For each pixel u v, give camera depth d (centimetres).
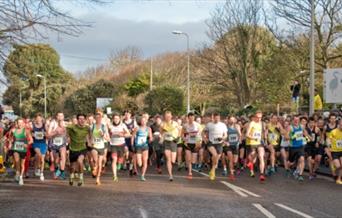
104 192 1245
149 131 1526
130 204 1058
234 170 1748
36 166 1619
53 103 6744
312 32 2123
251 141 1561
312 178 1591
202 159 1823
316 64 2947
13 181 1484
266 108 3675
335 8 2755
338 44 2948
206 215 930
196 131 1650
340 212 973
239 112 3478
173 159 1506
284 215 931
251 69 3703
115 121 1506
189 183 1437
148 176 1630
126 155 1769
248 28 3691
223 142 1545
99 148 1413
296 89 2459
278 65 3278
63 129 1555
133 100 5194
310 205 1055
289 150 1611
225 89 3912
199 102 4616
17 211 979
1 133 1830
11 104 6488
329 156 1494
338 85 2170
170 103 4575
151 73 4931
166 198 1144
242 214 941
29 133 1438
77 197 1162
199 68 4219
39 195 1197
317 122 1669
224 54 3775
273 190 1296
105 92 6128
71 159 1382
